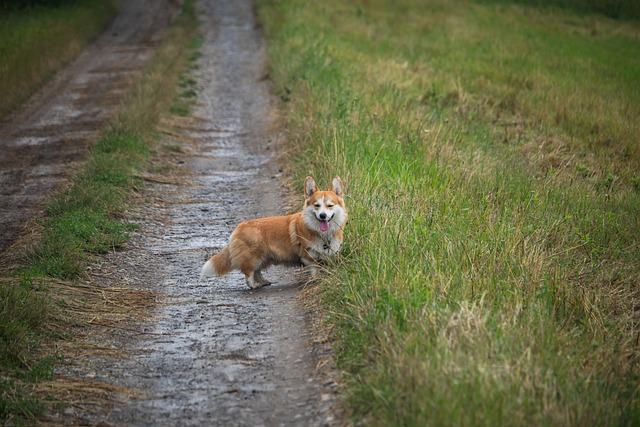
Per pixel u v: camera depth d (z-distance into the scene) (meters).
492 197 13.88
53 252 12.41
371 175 14.22
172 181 18.61
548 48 37.00
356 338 8.59
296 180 16.92
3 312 9.44
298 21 41.47
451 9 52.72
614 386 7.39
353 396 7.47
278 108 26.23
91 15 48.75
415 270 9.66
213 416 7.64
